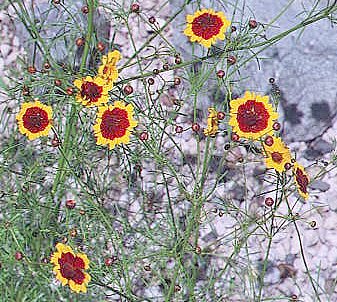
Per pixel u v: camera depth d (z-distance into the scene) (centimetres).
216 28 61
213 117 60
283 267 73
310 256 74
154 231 71
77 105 60
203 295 65
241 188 77
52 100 72
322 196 77
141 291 70
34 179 70
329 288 72
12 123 77
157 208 75
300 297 71
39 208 67
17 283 64
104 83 60
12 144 71
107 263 60
